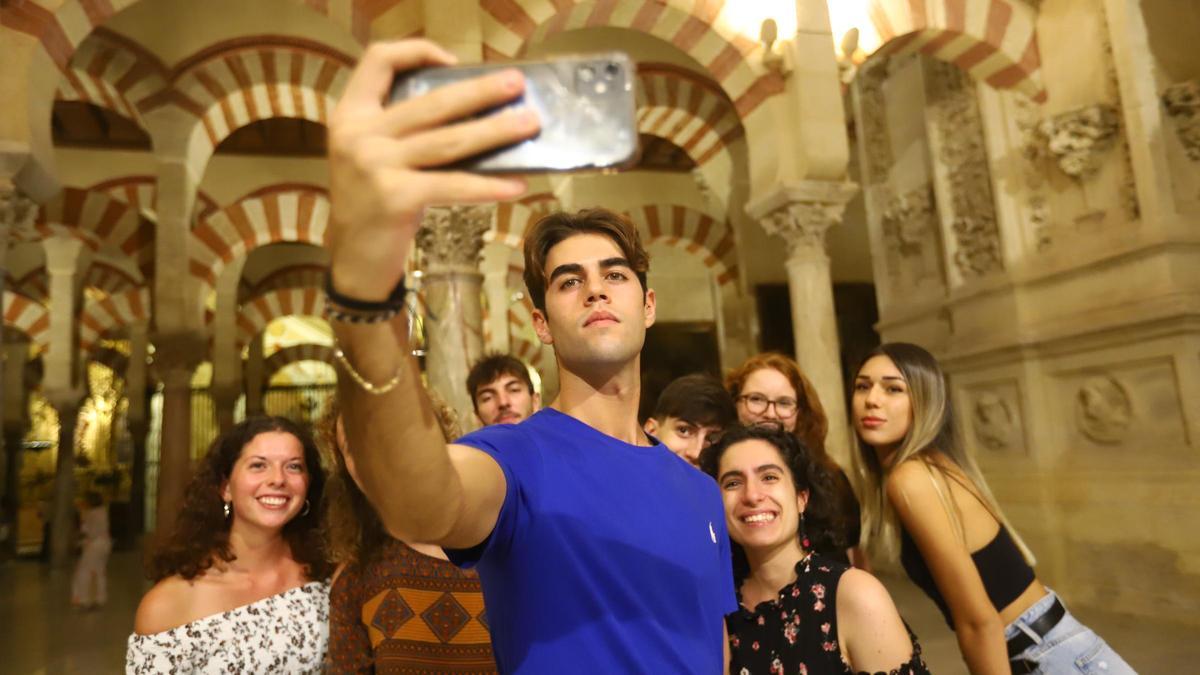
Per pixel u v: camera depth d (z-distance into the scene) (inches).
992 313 276.4
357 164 26.0
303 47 365.1
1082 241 249.0
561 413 50.1
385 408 30.6
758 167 270.4
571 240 50.4
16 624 307.6
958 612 80.7
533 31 239.9
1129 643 198.7
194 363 395.5
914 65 316.8
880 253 338.3
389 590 71.4
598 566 43.2
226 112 376.8
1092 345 243.3
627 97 28.0
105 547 352.2
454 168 27.1
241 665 78.3
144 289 594.9
